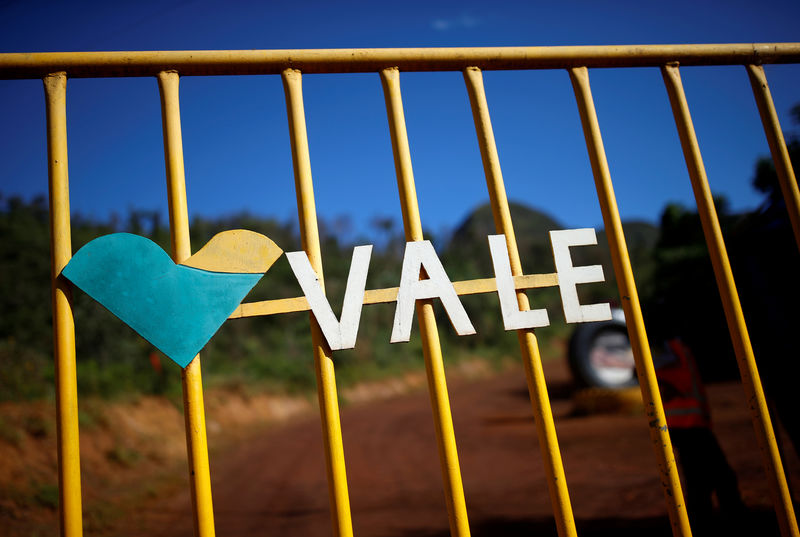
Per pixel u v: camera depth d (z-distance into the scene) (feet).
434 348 5.84
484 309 165.68
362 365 107.76
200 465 5.31
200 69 6.12
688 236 63.16
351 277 5.82
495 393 89.45
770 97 7.23
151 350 56.95
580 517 16.24
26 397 32.83
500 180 6.37
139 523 22.17
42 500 22.84
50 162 5.66
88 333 53.52
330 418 5.57
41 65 5.81
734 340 6.49
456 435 44.57
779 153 7.09
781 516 6.09
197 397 5.43
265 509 23.57
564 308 6.12
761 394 6.31
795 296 10.14
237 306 5.67
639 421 38.58
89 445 34.32
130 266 5.54
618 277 6.34
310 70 6.37
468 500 21.53
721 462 11.72
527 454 31.86
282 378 82.99
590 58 6.86
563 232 6.33
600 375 46.62
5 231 80.33
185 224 5.75
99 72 5.98
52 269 5.49
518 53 6.71
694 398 12.00
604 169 6.60
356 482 28.78
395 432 50.21
